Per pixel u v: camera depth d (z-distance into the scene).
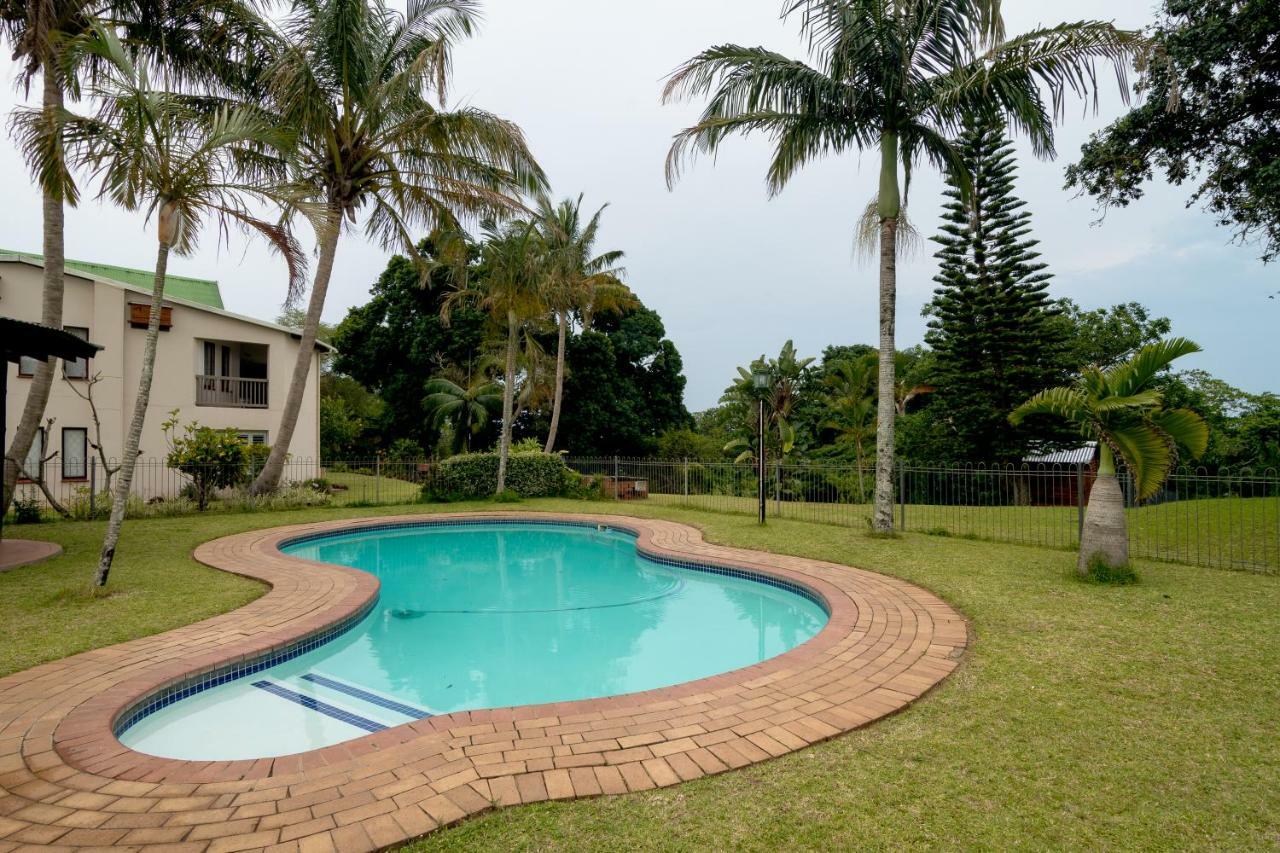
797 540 10.23
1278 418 23.16
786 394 23.70
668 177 10.76
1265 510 10.98
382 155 14.10
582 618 7.56
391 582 9.45
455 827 2.66
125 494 6.78
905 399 25.17
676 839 2.55
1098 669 4.45
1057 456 22.75
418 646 6.58
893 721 3.70
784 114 10.23
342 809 2.80
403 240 15.87
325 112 12.70
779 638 6.82
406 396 28.70
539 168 14.95
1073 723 3.61
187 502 13.84
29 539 9.77
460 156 14.55
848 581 7.40
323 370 35.66
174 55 11.96
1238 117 10.70
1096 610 5.89
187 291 21.20
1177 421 6.66
